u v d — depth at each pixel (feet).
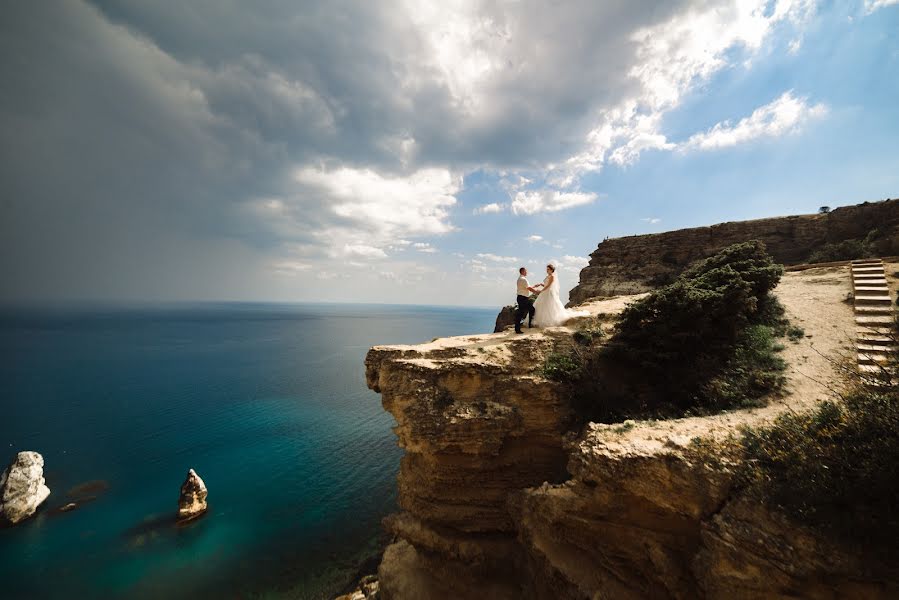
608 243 128.47
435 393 46.37
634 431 33.01
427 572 50.06
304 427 176.14
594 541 32.01
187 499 105.19
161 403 212.64
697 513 25.63
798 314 49.98
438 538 47.16
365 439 162.09
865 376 30.09
